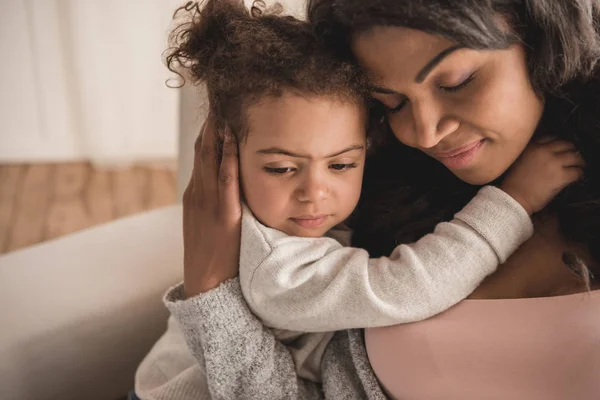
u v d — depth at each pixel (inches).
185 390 32.7
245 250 28.6
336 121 26.2
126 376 41.5
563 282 27.4
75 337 38.6
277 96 25.9
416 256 27.0
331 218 28.8
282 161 26.9
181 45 29.5
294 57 25.5
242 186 29.1
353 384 29.9
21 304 39.1
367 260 28.0
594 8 25.9
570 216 27.2
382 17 22.4
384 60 23.7
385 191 33.1
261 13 28.6
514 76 23.8
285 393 29.8
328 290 27.3
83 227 99.0
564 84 25.6
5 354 36.5
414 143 25.7
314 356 31.4
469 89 23.8
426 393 27.0
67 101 116.6
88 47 110.7
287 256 27.8
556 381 24.9
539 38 23.6
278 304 28.4
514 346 25.6
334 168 27.9
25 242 94.7
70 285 40.8
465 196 31.3
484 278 27.6
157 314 41.5
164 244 44.6
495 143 25.3
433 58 22.8
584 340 24.8
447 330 26.7
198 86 31.3
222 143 29.3
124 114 116.0
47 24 111.0
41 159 120.5
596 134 26.3
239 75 26.3
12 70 114.3
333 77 25.3
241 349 29.3
